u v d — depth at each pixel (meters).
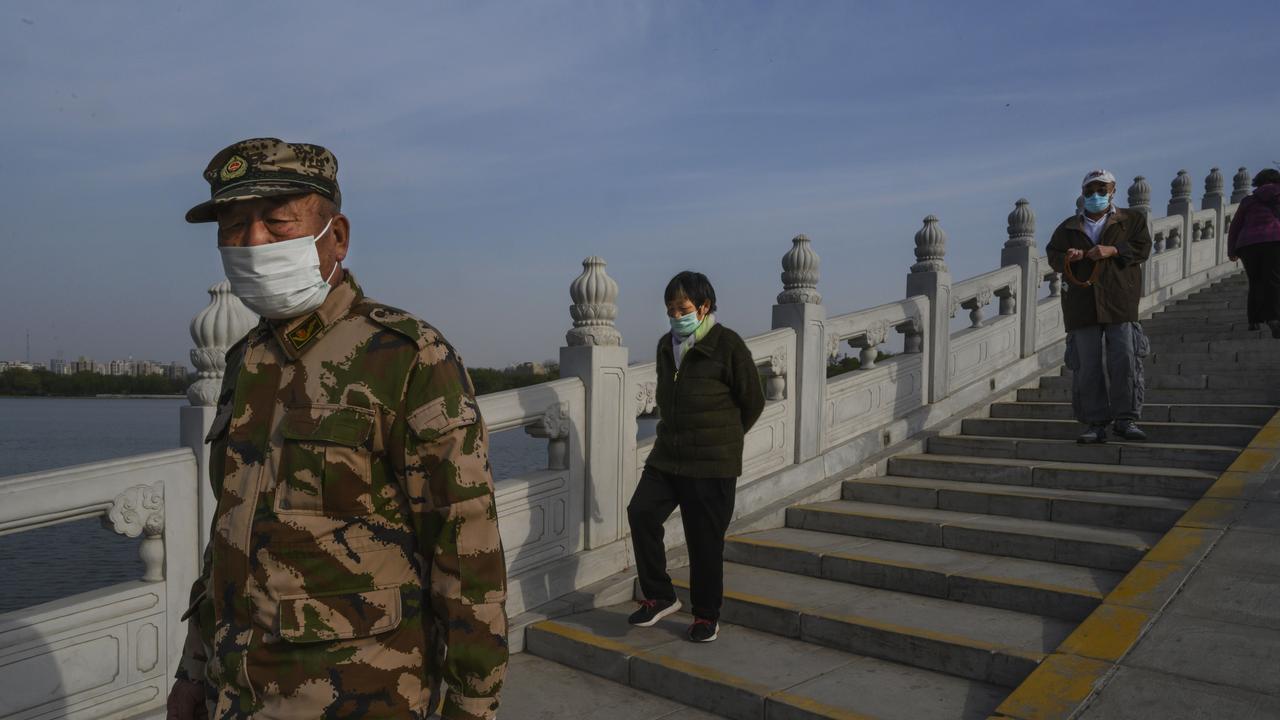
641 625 4.18
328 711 1.39
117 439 34.34
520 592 4.36
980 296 7.78
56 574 10.39
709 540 3.93
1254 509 4.15
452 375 1.52
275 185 1.47
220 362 3.58
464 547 1.47
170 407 96.25
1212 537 3.90
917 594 4.24
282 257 1.47
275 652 1.41
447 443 1.46
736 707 3.39
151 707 3.39
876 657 3.71
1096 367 5.67
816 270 6.04
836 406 6.27
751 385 3.94
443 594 1.47
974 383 7.61
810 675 3.53
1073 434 6.14
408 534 1.51
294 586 1.41
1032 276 8.35
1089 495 5.02
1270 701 2.64
